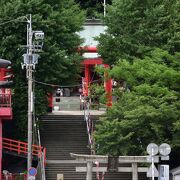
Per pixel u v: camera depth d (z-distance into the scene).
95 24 107.00
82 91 110.75
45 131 85.56
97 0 124.62
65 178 74.12
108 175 73.69
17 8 77.94
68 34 81.38
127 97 69.31
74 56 81.94
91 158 59.59
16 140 82.00
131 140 67.12
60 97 113.19
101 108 96.81
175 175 64.38
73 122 88.25
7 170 79.38
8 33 78.44
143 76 69.56
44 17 80.50
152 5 78.31
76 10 86.31
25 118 80.25
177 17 76.69
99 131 67.56
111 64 79.31
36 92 80.44
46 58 78.62
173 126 66.19
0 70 81.88
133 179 59.81
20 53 78.62
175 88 69.81
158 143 66.12
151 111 65.25
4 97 77.56
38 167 73.00
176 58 70.69
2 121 80.69
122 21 78.69
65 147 81.50
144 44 76.88
